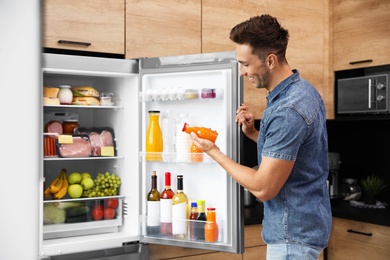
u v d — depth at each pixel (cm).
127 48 224
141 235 205
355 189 293
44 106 205
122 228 223
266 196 144
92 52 225
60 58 191
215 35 252
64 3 206
